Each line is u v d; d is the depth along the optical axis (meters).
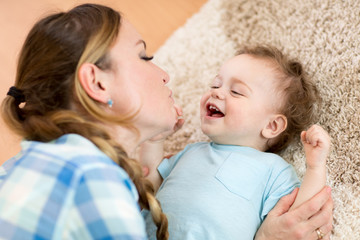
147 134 0.84
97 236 0.55
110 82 0.74
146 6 1.82
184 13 1.76
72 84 0.72
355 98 1.08
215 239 0.92
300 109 1.11
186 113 1.38
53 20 0.75
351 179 1.03
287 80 1.09
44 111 0.74
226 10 1.50
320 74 1.17
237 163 1.02
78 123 0.68
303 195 0.93
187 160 1.09
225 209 0.95
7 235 0.54
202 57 1.47
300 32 1.27
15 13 1.90
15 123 0.75
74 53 0.71
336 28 1.19
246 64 1.10
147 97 0.78
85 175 0.56
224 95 1.08
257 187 0.99
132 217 0.57
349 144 1.06
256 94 1.07
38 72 0.73
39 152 0.60
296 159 1.13
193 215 0.95
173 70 1.51
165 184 1.07
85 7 0.79
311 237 0.92
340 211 1.01
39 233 0.54
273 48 1.19
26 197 0.55
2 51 1.79
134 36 0.80
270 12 1.37
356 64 1.11
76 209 0.55
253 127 1.07
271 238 0.93
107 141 0.69
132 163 0.74
